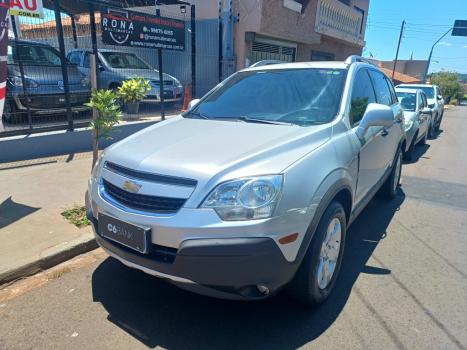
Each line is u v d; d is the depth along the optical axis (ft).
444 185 21.68
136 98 27.07
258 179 7.76
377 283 10.84
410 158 28.53
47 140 22.12
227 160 8.20
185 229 7.58
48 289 10.31
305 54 57.82
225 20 40.29
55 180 17.88
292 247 7.95
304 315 9.34
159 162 8.41
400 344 8.39
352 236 14.12
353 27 67.21
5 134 21.44
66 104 23.36
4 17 12.97
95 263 11.70
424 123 31.86
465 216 16.55
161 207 8.02
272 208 7.63
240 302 9.84
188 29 42.52
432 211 17.08
